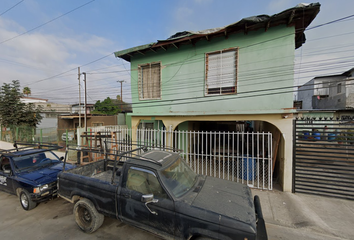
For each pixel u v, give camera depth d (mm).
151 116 7863
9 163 4840
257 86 6078
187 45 7074
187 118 7180
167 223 2547
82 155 6551
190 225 2389
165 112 7539
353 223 3656
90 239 3178
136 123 8242
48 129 11562
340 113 15930
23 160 4930
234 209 2479
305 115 13773
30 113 14445
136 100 8188
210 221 2291
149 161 2971
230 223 2215
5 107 13516
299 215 3945
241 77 6277
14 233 3373
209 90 6855
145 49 7551
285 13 5094
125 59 8594
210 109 6785
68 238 3211
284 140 5324
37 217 3930
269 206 4359
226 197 2801
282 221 3758
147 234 3303
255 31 6027
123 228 3488
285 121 5449
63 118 17281
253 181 5488
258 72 6055
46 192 4109
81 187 3406
